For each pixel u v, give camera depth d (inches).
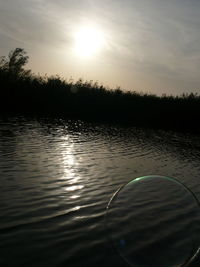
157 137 475.8
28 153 237.6
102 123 599.2
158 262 87.9
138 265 87.4
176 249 94.3
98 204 141.8
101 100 782.5
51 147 276.7
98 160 244.4
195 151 363.6
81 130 444.1
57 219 120.6
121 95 811.4
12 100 690.2
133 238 100.3
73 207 135.6
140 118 759.7
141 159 271.6
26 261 89.1
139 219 109.3
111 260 92.0
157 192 125.4
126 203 118.6
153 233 100.7
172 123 741.9
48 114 631.2
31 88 734.5
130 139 408.2
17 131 352.8
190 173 232.5
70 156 246.7
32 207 130.7
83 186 169.0
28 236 104.1
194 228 101.7
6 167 189.6
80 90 781.3
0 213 120.8
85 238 105.7
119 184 179.2
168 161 276.8
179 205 112.9
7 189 149.7
